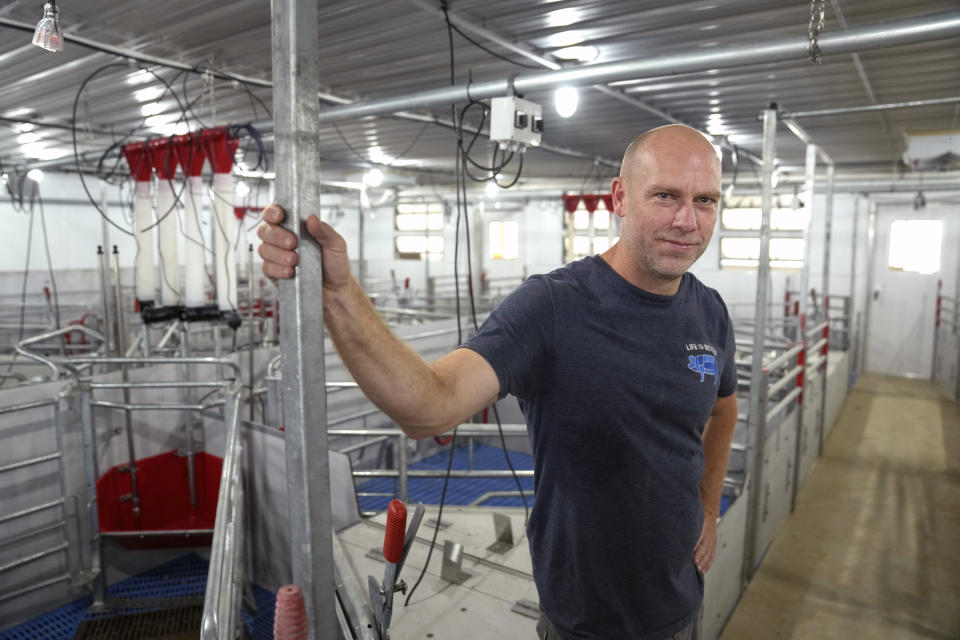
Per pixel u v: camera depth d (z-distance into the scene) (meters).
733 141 6.46
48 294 7.56
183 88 4.45
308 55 0.79
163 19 3.06
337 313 0.79
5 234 9.11
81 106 5.08
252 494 3.61
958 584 3.60
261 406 4.55
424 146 7.26
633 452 1.10
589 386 1.07
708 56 2.56
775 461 4.01
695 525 1.22
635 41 3.32
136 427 3.84
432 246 12.76
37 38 2.13
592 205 8.23
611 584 1.15
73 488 3.53
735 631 3.12
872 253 9.36
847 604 3.38
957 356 7.70
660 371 1.11
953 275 8.80
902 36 2.20
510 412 5.91
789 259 9.89
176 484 4.04
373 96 4.63
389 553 1.27
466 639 2.03
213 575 1.51
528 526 1.23
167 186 3.86
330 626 0.93
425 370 0.85
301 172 0.78
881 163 8.05
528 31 3.17
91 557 3.55
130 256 10.38
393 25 3.09
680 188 1.03
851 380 8.90
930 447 6.04
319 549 0.90
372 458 5.32
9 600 3.31
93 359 3.43
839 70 3.87
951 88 4.32
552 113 5.18
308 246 0.80
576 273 1.15
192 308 3.83
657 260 1.07
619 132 6.09
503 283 11.66
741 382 4.05
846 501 4.77
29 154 7.88
